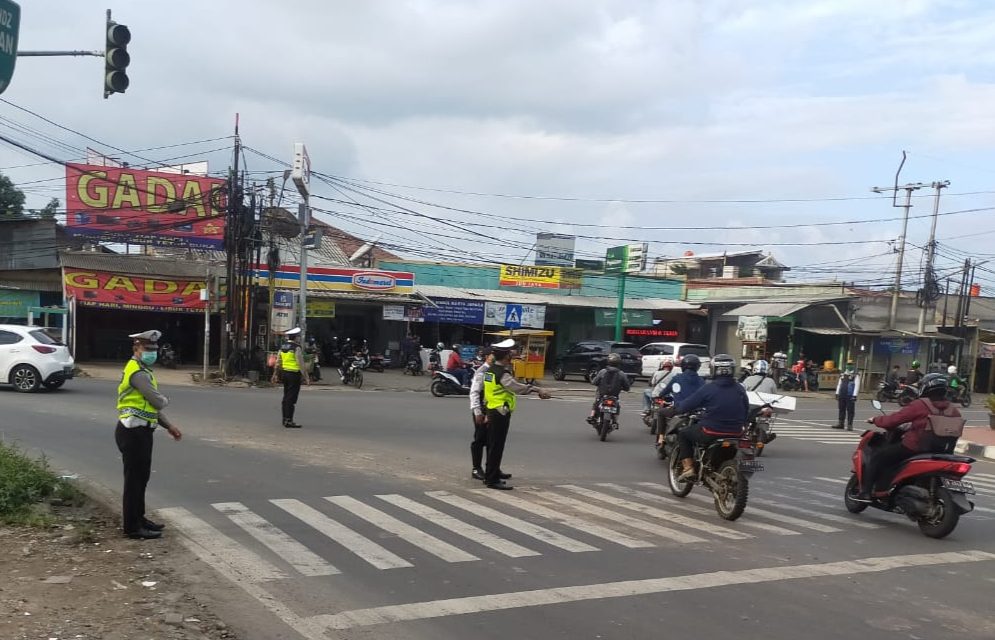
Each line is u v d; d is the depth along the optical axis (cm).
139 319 3030
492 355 955
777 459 1397
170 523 707
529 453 1264
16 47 752
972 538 783
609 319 3788
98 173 2931
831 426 2130
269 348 2556
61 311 2658
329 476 963
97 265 2800
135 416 646
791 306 3769
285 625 470
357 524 725
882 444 862
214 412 1578
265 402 1830
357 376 2527
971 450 1714
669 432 977
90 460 993
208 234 3056
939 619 513
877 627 493
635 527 756
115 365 2761
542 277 3762
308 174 2592
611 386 1488
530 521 764
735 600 536
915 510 788
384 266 3569
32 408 1473
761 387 1436
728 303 4012
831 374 3644
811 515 866
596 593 541
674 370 1611
